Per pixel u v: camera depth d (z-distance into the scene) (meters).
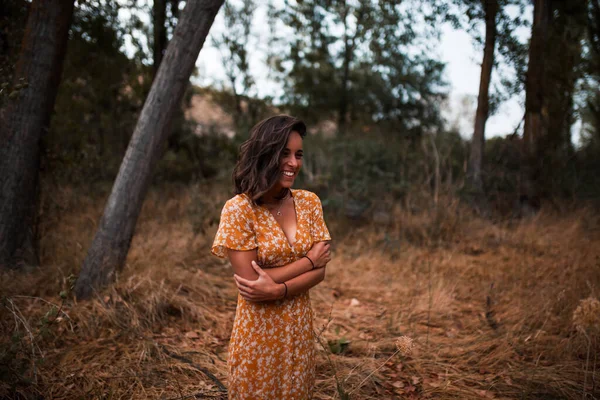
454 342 3.62
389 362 3.29
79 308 3.63
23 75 4.27
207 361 3.19
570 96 8.61
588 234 7.02
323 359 3.27
